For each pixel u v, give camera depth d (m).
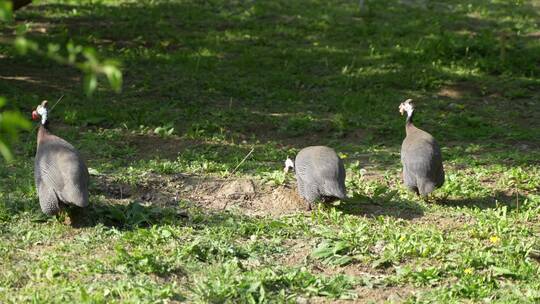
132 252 11.02
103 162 15.12
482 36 26.83
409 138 13.87
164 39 25.69
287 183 14.33
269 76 22.36
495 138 18.31
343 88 21.84
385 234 12.04
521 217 13.17
